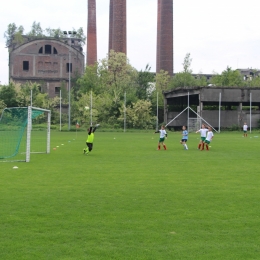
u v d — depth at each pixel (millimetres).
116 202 11000
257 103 73500
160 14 88562
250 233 8258
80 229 8469
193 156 24250
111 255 7035
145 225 8773
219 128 64688
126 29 88938
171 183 14133
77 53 99812
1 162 20750
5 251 7219
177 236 8039
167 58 87938
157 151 27938
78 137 47375
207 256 7004
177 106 81438
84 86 85875
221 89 66562
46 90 97562
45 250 7262
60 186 13469
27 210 10047
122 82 85125
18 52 96312
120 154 25453
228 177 15594
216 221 9102
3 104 72938
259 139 45406
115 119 74188
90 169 17953
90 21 93938
